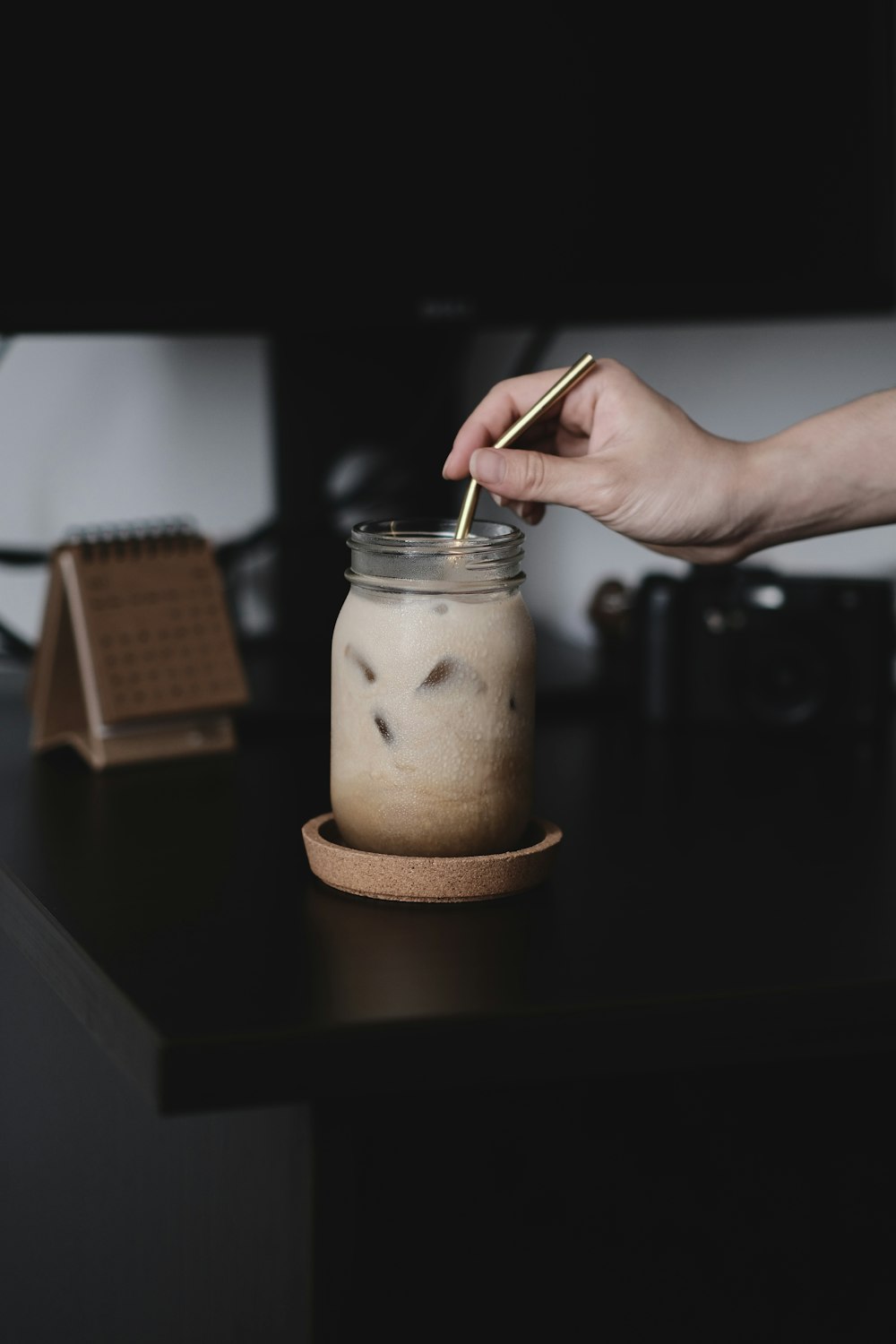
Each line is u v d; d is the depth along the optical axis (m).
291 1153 1.04
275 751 1.39
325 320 1.51
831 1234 1.13
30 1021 1.27
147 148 1.45
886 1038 1.05
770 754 1.40
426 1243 1.05
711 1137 1.10
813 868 1.18
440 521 1.15
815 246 1.58
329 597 1.66
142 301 1.47
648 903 1.13
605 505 1.15
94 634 1.34
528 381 1.18
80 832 1.22
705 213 1.56
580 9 1.52
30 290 1.44
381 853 1.12
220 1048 0.98
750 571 1.46
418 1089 1.01
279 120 1.47
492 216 1.53
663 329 1.70
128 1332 1.19
